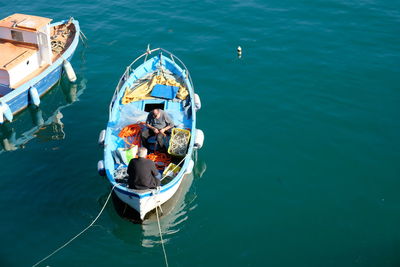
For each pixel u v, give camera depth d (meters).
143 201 11.62
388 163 14.30
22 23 17.94
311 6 23.89
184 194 13.33
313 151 14.84
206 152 14.86
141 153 11.52
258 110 16.72
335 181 13.70
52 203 12.98
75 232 12.11
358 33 21.41
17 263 11.26
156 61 17.83
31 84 17.12
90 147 15.25
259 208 12.84
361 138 15.33
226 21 22.66
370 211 12.66
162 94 15.73
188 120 14.90
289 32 21.56
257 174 14.01
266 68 19.05
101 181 13.76
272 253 11.51
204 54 20.06
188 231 12.18
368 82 18.08
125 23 22.73
